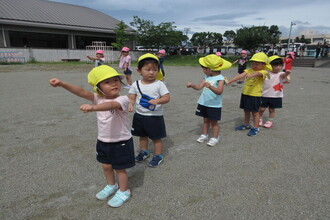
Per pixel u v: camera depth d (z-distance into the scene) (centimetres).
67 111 559
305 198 251
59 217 224
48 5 2622
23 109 571
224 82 377
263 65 413
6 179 282
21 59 1981
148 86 307
